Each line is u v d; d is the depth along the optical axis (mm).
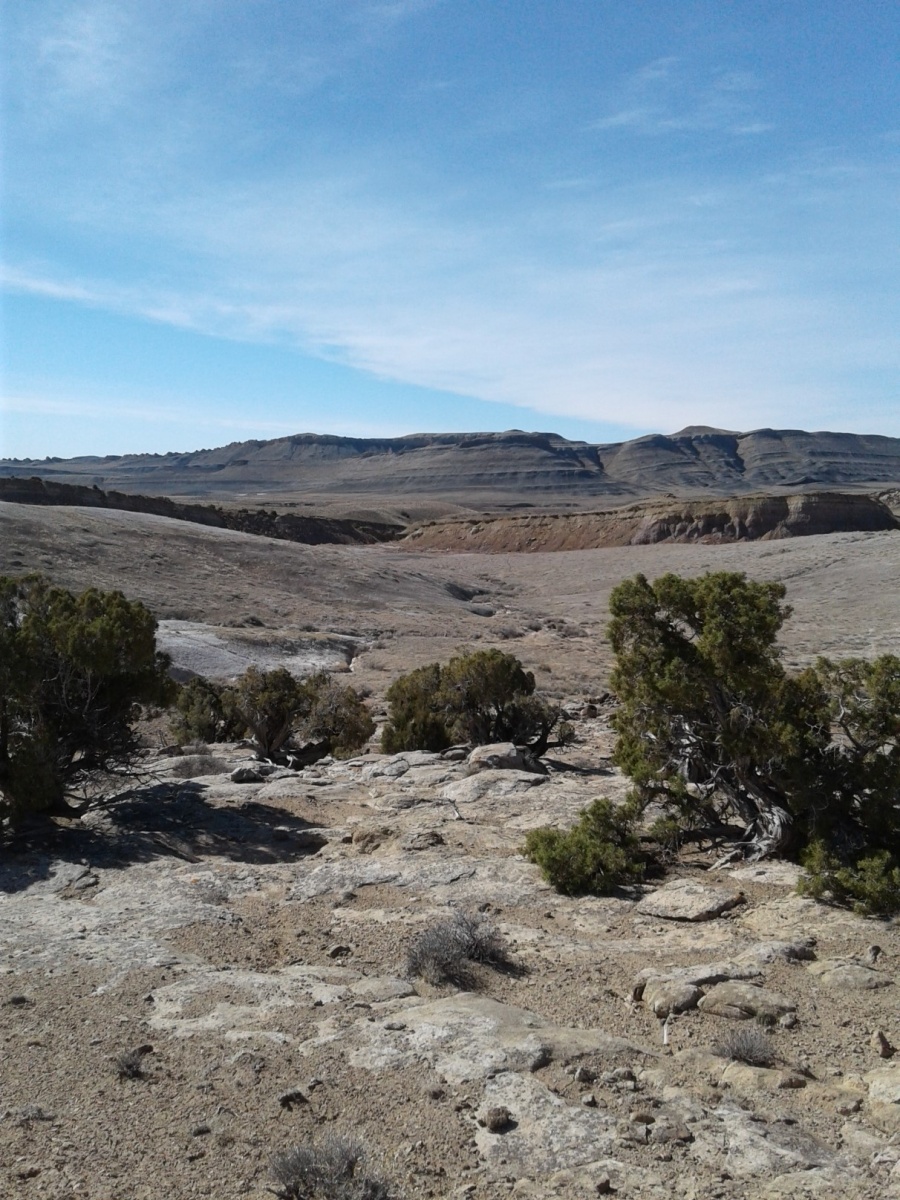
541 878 10445
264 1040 6410
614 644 12117
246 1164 4922
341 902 9914
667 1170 4777
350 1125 5293
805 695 10977
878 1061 6051
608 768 18047
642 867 10414
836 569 72062
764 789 11047
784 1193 4531
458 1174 4797
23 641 13039
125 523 63375
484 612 64562
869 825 10102
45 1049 6410
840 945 8094
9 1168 4910
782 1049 6262
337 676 37469
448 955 7734
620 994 7355
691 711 11625
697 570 78750
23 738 12992
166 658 14953
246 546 65312
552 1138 5062
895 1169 4715
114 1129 5312
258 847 12273
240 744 23281
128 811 13727
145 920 9305
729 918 9055
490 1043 6152
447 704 20797
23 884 10625
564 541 120625
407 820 13148
